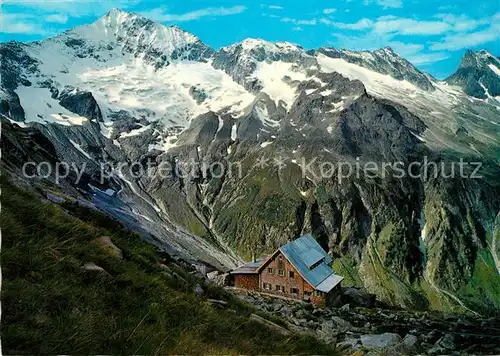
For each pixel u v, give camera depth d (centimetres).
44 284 1238
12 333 1005
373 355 1962
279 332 1975
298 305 4559
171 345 1314
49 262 1362
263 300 4094
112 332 1216
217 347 1467
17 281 1181
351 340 2361
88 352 1078
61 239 1584
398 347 2205
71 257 1485
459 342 3109
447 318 4662
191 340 1405
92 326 1166
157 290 1681
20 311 1102
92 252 1641
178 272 2358
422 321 4194
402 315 4684
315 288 6838
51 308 1180
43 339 1033
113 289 1494
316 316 3697
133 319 1368
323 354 1872
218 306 2058
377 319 4119
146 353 1187
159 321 1439
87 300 1312
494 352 2767
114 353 1129
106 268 1625
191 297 1861
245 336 1741
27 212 1611
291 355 1708
